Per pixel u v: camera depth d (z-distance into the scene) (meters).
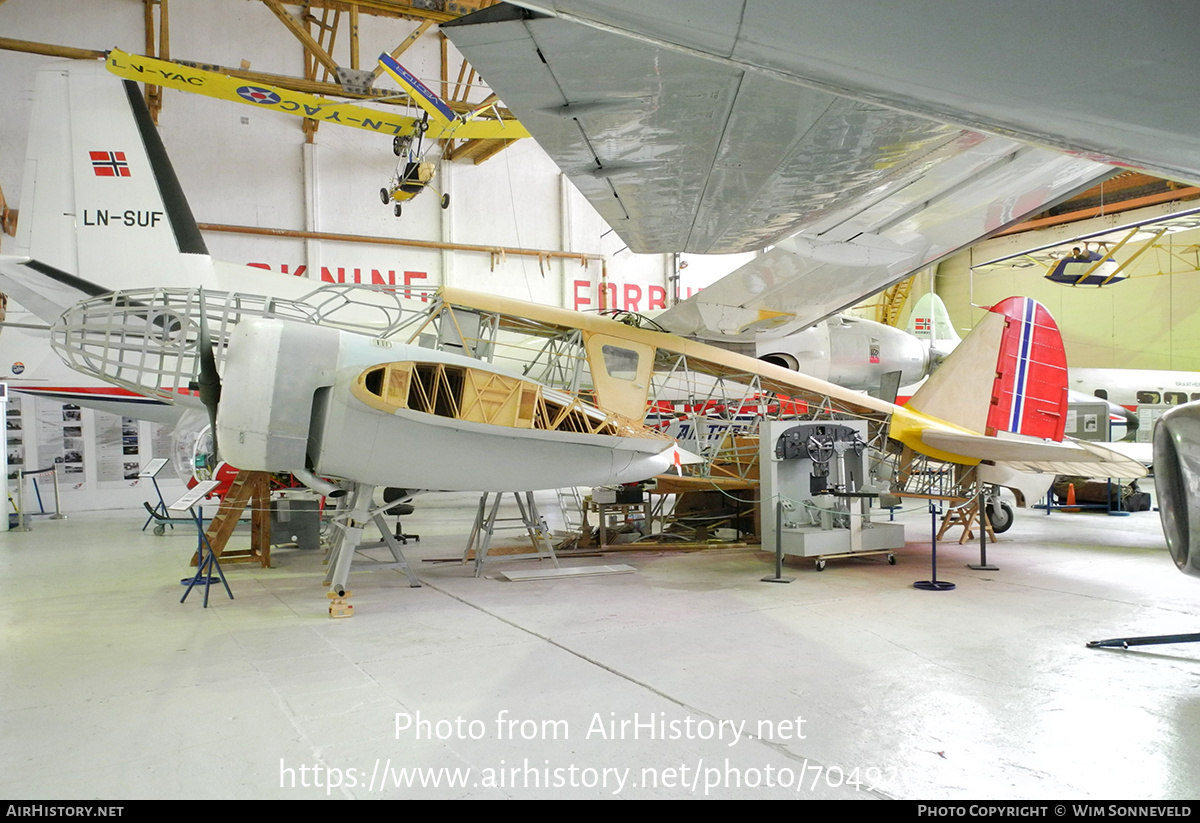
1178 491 3.20
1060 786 2.78
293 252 17.09
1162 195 20.69
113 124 10.48
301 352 5.76
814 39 1.84
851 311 28.59
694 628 5.22
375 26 17.69
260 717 3.54
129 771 2.95
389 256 18.03
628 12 1.95
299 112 13.10
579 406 6.92
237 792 2.76
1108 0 1.43
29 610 5.82
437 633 5.11
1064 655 4.53
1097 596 6.28
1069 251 21.52
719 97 4.04
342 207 17.62
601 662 4.41
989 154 6.85
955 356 10.21
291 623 5.40
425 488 6.57
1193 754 3.07
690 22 1.92
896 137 4.65
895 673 4.18
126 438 14.78
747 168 5.15
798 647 4.72
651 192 5.63
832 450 8.06
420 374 6.36
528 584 6.89
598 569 7.45
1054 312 24.45
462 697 3.80
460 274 18.78
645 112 4.21
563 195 19.92
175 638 4.99
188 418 10.74
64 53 14.61
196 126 16.27
